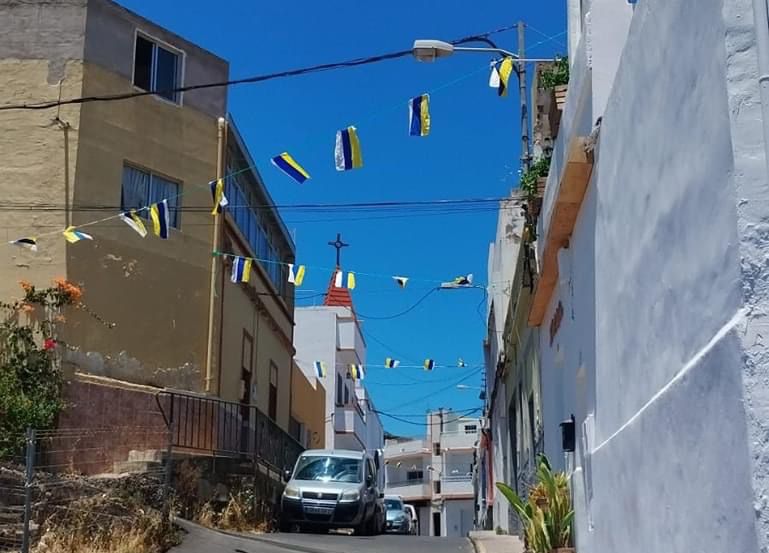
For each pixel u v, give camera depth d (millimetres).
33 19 19344
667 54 5172
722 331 4164
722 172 4188
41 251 18328
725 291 4168
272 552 14133
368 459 22047
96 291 18594
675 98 5008
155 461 16844
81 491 14312
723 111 4164
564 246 10320
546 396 13312
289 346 29844
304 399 33406
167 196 20469
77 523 13305
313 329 44000
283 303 29234
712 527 4312
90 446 17391
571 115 9016
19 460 15461
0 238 18406
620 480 6609
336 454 21359
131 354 19000
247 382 23875
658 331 5484
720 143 4215
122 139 19625
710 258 4391
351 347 45625
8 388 16297
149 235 19797
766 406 3766
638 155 6008
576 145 8102
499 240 25766
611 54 8133
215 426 19812
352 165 10734
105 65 19547
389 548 15492
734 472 3990
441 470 61406
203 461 17859
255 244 25469
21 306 17484
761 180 3959
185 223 20609
